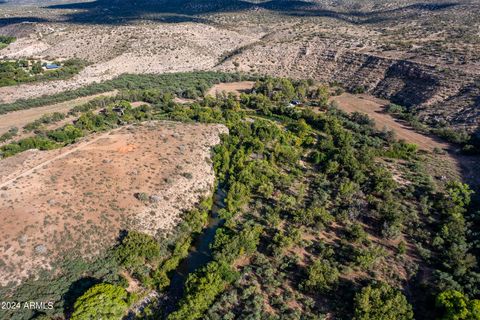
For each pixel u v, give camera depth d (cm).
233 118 12431
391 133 11144
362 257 6328
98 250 6700
